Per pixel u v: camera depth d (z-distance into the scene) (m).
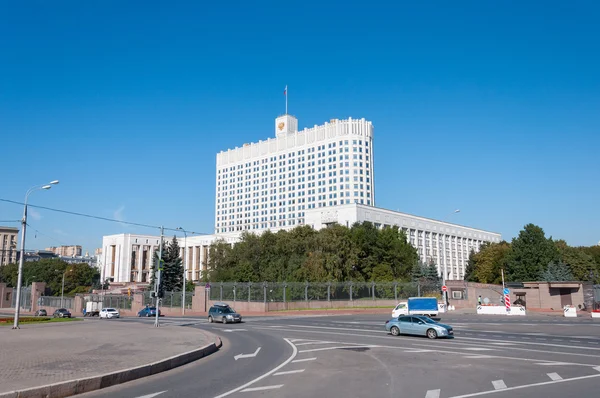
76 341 23.48
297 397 11.70
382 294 67.62
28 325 37.38
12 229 173.75
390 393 12.16
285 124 192.62
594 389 12.50
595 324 37.00
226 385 13.38
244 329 34.72
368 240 82.69
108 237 180.50
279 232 80.94
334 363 17.70
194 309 66.81
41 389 11.40
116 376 13.63
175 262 90.25
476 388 12.78
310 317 49.81
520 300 64.94
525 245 87.19
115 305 79.31
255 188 196.50
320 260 69.81
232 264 77.69
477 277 115.12
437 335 26.70
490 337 27.34
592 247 111.31
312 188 178.88
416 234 150.25
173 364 16.84
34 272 140.38
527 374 14.99
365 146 175.62
